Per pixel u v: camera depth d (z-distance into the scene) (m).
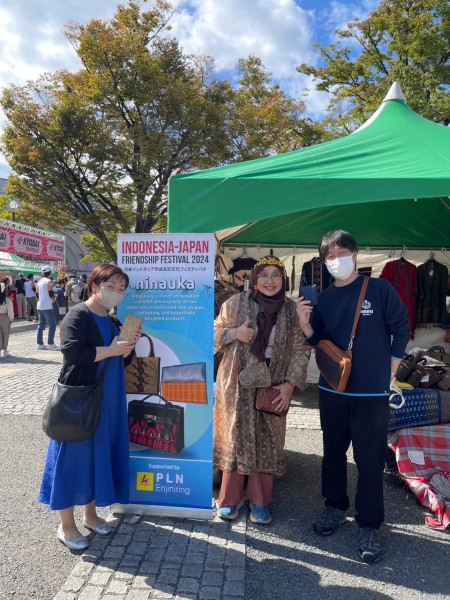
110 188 18.34
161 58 18.38
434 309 6.54
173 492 3.29
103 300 2.86
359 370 2.89
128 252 3.25
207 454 3.25
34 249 22.47
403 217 6.24
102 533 3.09
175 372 3.25
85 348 2.73
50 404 2.75
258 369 3.11
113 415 3.02
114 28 18.17
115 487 3.10
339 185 3.20
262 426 3.31
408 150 3.85
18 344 12.13
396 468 4.02
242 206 3.28
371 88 16.92
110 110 17.78
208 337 3.21
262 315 3.20
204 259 3.20
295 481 4.00
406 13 15.90
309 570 2.79
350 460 4.48
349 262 2.89
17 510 3.48
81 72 18.12
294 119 20.69
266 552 2.96
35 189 18.50
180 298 3.22
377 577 2.73
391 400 3.85
